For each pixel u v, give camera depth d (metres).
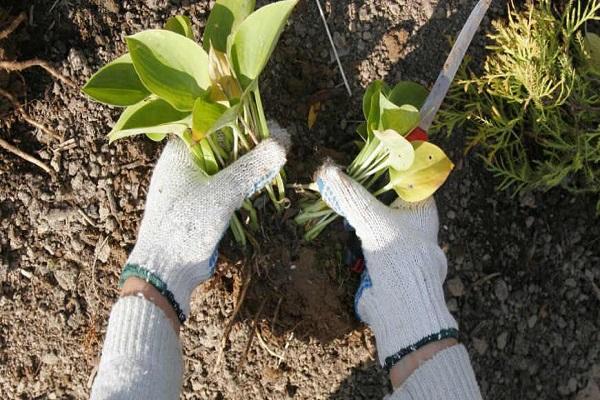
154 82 0.83
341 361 1.07
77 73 1.07
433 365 0.89
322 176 0.95
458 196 1.09
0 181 1.07
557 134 1.03
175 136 0.98
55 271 1.07
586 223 1.11
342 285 1.06
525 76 0.98
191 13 1.07
